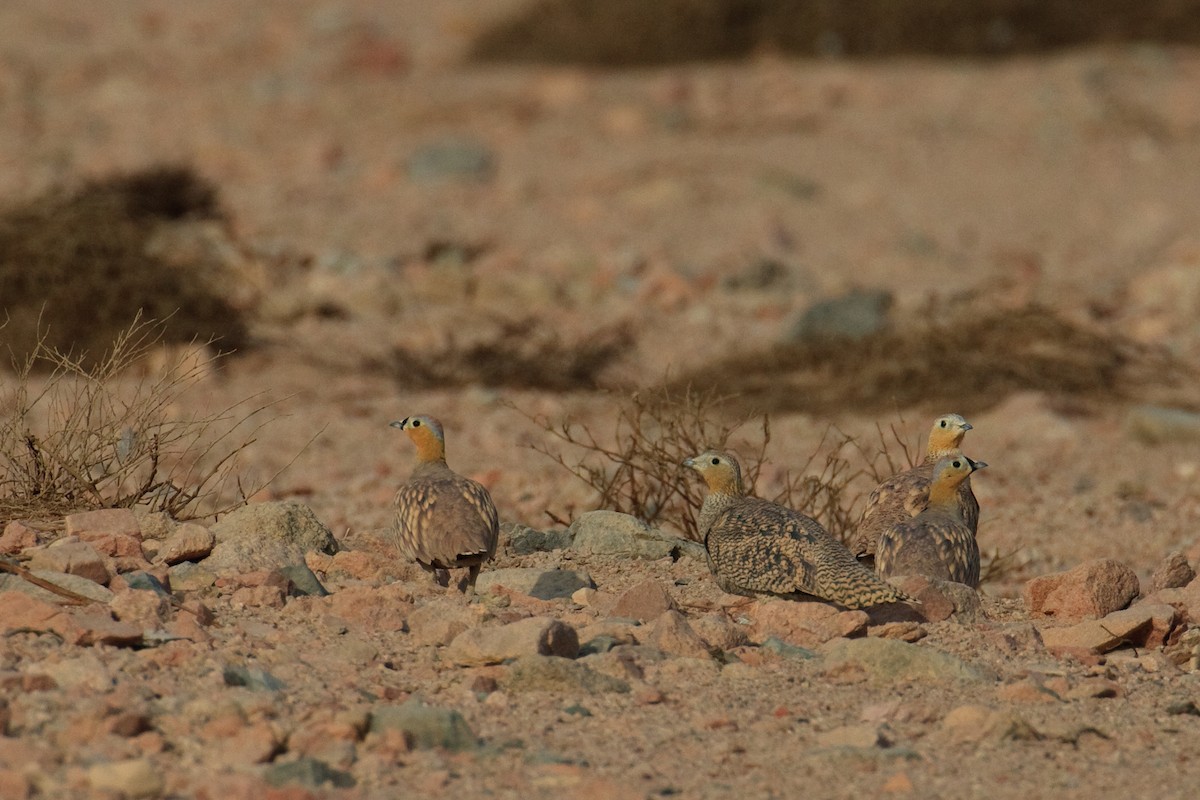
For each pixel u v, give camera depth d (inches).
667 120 1146.7
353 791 223.5
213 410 585.9
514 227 913.5
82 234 663.1
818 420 606.9
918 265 856.9
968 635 306.8
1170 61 1323.8
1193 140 1130.7
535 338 717.9
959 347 666.2
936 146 1106.7
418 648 286.7
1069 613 335.9
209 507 434.0
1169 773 241.1
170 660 263.6
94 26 1496.1
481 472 503.8
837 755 241.3
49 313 639.8
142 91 1221.7
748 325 751.1
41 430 480.1
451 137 1073.5
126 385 591.8
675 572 362.9
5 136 1055.0
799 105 1208.2
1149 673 297.0
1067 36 1389.0
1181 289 785.6
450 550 326.0
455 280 783.1
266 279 758.5
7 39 1389.0
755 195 980.6
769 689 274.2
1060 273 847.7
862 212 967.0
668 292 788.0
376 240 864.9
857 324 708.7
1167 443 578.2
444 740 242.4
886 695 274.2
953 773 239.0
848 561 312.2
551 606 323.9
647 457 425.4
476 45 1451.8
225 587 308.5
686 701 266.5
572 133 1129.4
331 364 674.2
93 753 227.6
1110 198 1008.2
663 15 1397.6
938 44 1375.5
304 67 1348.4
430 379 667.4
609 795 222.2
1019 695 273.3
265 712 244.1
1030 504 499.2
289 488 489.7
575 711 258.8
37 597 285.3
